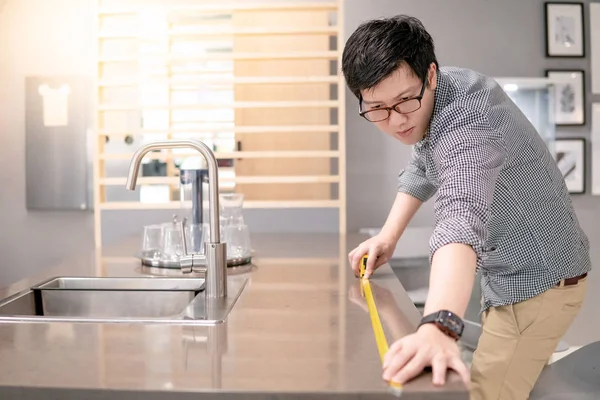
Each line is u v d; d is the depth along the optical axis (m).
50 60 3.44
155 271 1.89
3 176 3.46
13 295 1.57
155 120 3.35
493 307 1.78
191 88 3.31
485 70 3.47
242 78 2.90
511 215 1.59
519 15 3.47
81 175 3.42
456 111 1.31
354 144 3.46
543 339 1.70
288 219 3.23
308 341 1.09
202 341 1.10
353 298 1.47
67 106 3.42
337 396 0.83
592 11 3.50
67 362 0.98
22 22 3.45
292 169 3.15
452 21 3.46
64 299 1.67
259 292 1.55
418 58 1.26
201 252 1.95
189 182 1.96
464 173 1.18
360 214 3.48
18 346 1.07
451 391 0.83
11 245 3.48
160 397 0.85
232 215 2.08
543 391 1.70
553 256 1.64
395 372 0.88
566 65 3.50
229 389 0.85
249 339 1.11
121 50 3.40
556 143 3.51
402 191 1.84
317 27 2.90
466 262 1.04
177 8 2.90
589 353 1.83
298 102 2.89
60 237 3.46
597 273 3.52
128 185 1.39
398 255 3.29
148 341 1.10
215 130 2.89
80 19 3.43
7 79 3.45
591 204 3.53
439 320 0.94
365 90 1.28
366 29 1.28
